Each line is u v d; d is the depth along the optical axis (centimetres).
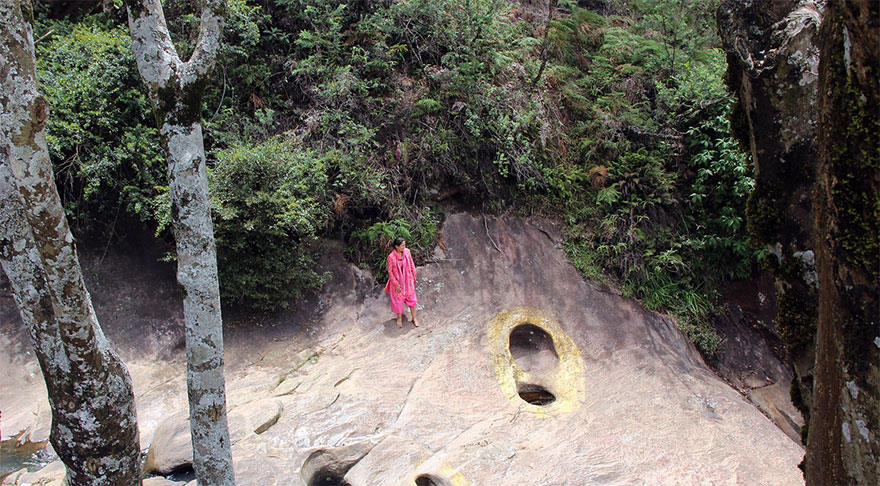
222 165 814
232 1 934
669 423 748
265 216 812
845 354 262
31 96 337
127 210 851
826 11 265
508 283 965
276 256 852
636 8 1312
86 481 395
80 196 866
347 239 962
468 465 655
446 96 1020
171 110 407
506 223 1024
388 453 655
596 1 1347
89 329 372
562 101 1116
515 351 909
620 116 1062
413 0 1046
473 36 1050
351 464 655
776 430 749
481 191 1030
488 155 1033
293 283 876
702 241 989
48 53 878
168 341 833
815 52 320
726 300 989
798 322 338
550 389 828
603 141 1052
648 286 973
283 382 784
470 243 998
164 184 858
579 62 1188
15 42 336
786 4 335
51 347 372
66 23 998
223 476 454
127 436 402
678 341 916
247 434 657
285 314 881
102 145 835
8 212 361
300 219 805
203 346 429
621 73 1136
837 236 260
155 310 858
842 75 251
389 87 1022
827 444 280
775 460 690
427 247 974
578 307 943
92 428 382
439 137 997
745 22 343
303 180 851
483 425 734
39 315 368
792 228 336
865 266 249
